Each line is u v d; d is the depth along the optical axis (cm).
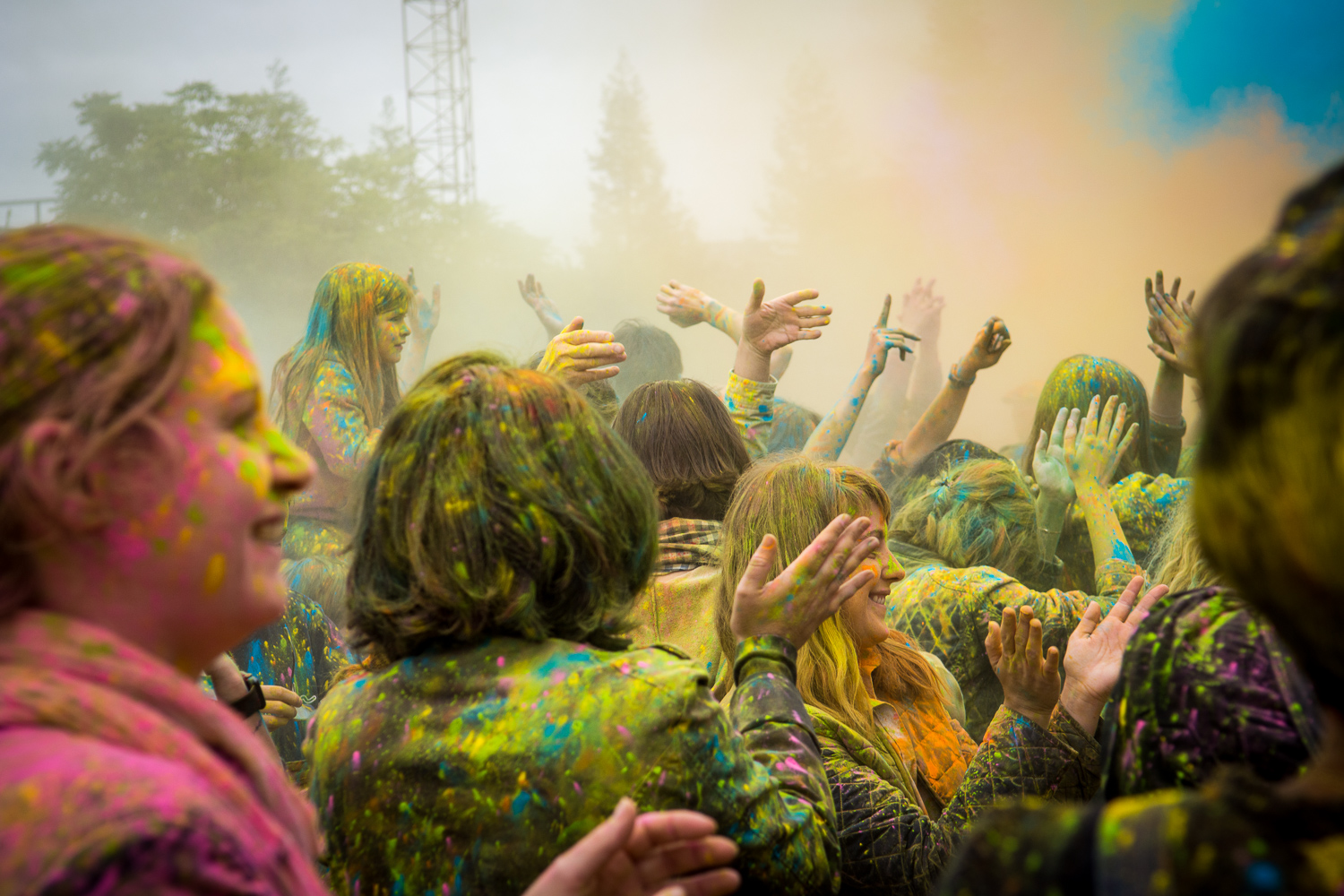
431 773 110
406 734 113
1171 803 56
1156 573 247
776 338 291
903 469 374
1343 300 51
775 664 145
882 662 203
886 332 327
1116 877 54
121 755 60
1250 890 50
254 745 72
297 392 314
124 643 66
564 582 117
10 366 61
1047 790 150
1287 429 52
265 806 71
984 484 281
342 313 318
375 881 112
